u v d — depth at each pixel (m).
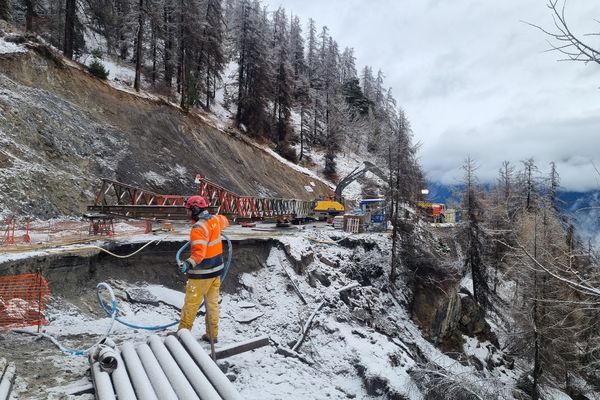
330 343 10.32
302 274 13.42
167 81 35.25
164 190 21.09
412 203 19.75
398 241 19.39
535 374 14.31
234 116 43.06
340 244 18.09
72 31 27.12
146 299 8.95
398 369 10.27
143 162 21.50
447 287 19.17
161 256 10.56
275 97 46.75
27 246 9.16
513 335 15.71
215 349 6.14
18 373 4.63
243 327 9.64
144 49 36.44
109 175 18.91
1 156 14.11
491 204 23.58
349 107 62.75
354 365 9.41
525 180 30.81
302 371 6.89
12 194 13.48
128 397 3.90
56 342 5.79
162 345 5.21
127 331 6.96
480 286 22.59
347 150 56.00
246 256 12.81
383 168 20.56
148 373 4.50
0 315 6.32
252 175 32.03
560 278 4.32
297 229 20.53
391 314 15.83
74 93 21.28
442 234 23.47
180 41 33.47
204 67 40.16
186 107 31.00
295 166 41.97
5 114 15.88
